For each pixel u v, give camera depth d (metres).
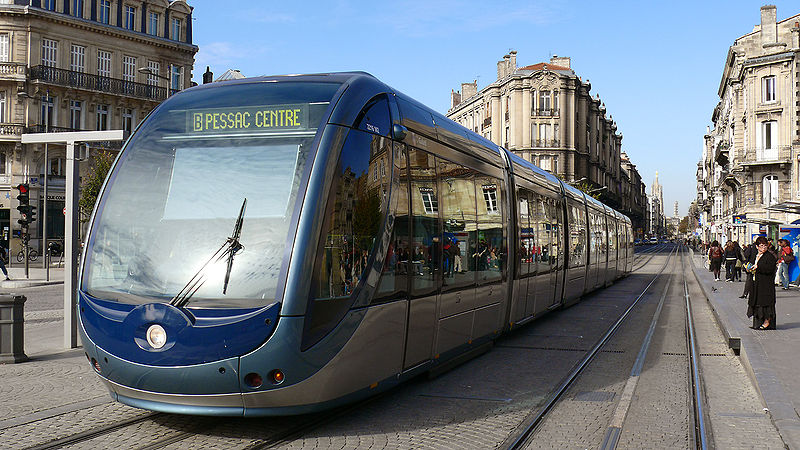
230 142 6.25
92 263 6.14
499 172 10.69
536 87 71.00
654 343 11.76
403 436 5.96
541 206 13.41
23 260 40.84
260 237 5.74
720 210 75.56
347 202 6.12
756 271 12.43
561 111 71.00
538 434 6.13
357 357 6.16
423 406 7.08
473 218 9.25
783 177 46.84
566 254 15.82
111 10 46.09
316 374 5.71
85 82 44.47
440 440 5.85
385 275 6.61
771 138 47.22
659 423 6.48
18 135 42.31
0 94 42.38
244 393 5.53
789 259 23.42
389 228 6.73
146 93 47.56
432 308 7.70
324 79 6.65
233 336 5.45
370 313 6.31
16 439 5.71
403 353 7.09
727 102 62.97
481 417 6.66
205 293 5.63
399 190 7.02
